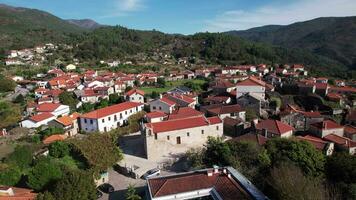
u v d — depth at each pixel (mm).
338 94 121812
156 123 73938
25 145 77250
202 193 38500
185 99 109500
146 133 69188
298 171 42750
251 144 57500
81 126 96312
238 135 84625
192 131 74750
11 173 55188
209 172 41844
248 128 85188
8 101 134750
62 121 94375
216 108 97125
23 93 150125
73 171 50906
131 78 171375
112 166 66500
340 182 44531
